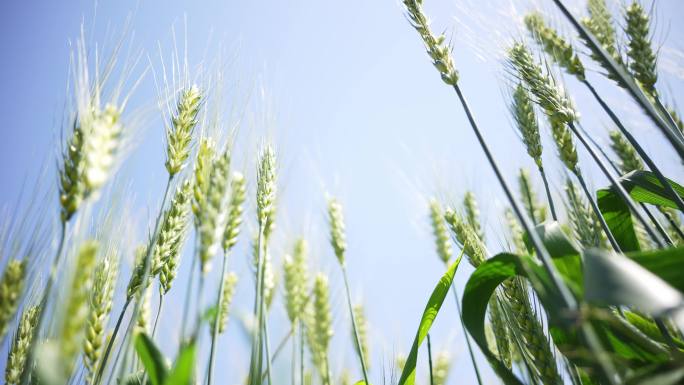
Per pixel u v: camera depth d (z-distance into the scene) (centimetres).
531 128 48
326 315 68
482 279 38
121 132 31
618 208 48
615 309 39
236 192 37
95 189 28
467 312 39
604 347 33
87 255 25
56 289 28
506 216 60
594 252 27
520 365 49
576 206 51
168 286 46
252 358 39
